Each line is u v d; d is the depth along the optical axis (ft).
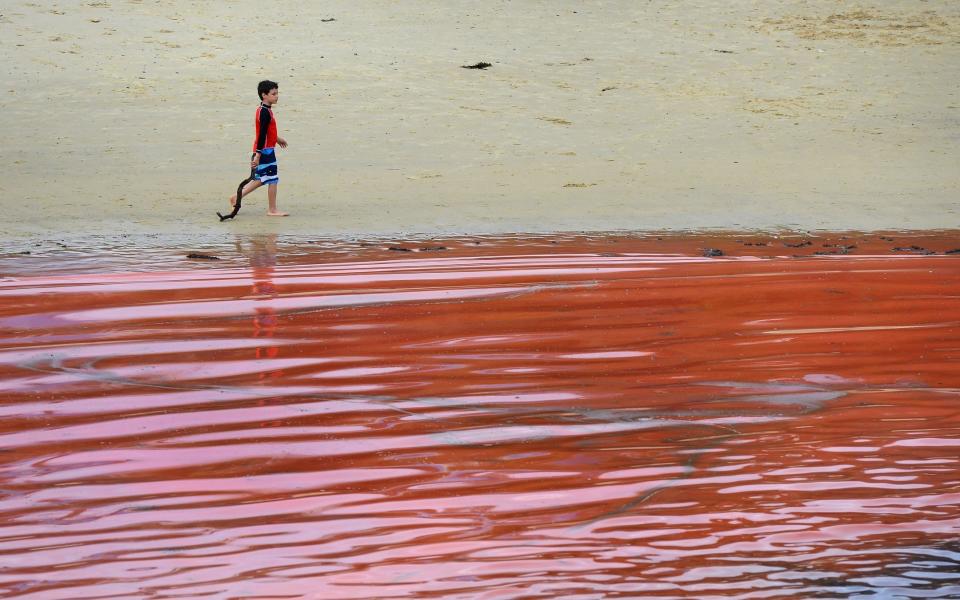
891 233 138.41
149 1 338.34
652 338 70.85
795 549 35.63
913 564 34.35
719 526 37.65
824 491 41.04
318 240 127.95
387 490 41.75
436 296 87.45
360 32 317.22
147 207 153.07
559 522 38.22
